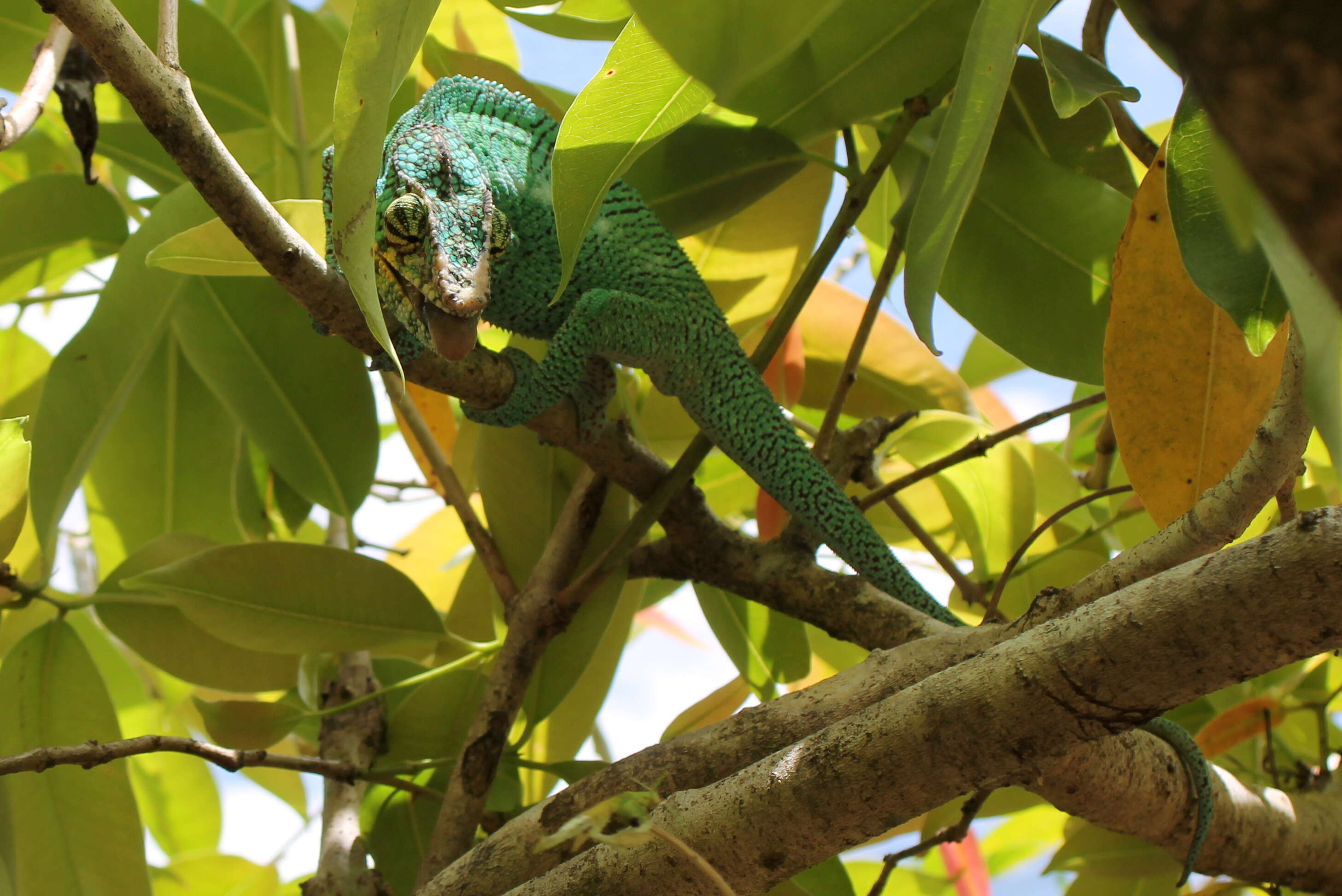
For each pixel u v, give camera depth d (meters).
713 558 2.04
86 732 1.94
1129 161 2.04
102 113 2.61
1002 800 2.29
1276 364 1.52
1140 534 2.42
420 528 2.79
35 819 1.87
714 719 2.26
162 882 2.67
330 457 2.23
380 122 1.11
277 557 1.94
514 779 2.01
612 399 2.10
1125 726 1.10
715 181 2.06
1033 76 1.98
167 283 2.00
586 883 1.25
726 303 2.41
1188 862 1.58
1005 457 2.43
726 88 1.36
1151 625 1.04
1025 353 2.01
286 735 2.01
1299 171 0.30
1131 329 1.56
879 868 2.81
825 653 2.62
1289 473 1.28
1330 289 0.31
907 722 1.15
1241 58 0.30
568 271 1.37
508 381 1.78
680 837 1.21
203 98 2.42
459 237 1.83
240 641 1.96
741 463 2.04
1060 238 1.96
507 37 2.76
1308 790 2.02
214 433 2.50
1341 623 0.98
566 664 2.00
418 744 2.12
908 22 1.81
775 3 1.29
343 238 1.11
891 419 2.31
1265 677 2.27
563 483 2.10
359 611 1.99
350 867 1.86
